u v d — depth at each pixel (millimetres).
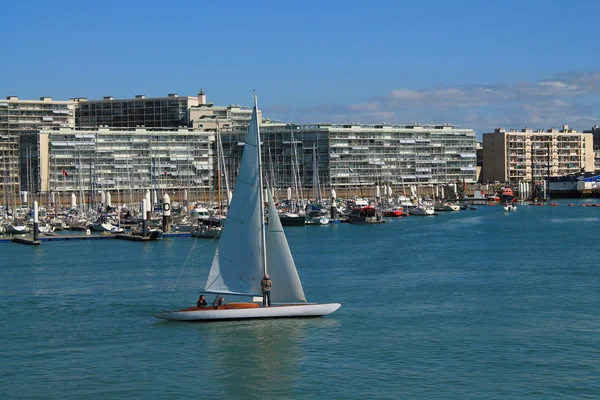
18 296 101438
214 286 80375
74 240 190125
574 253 143750
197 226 193125
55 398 61625
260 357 70000
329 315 84938
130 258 145750
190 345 73688
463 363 68125
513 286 104625
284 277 80438
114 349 73500
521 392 61219
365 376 65062
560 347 72688
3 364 69750
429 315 85688
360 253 148875
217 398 61312
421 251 151250
